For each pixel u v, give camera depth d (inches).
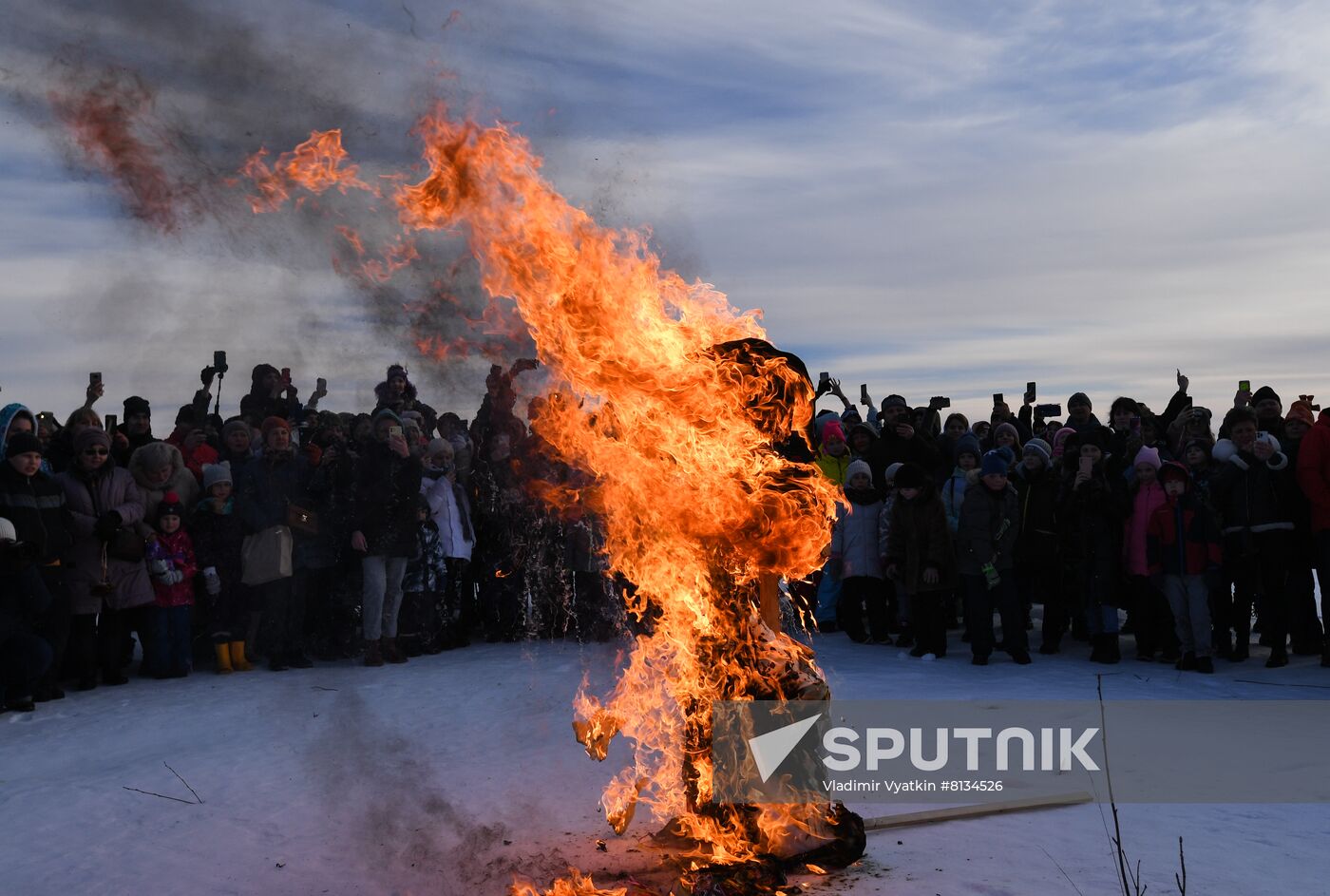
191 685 348.2
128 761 248.7
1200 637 365.7
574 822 191.8
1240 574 383.2
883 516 429.1
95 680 350.6
